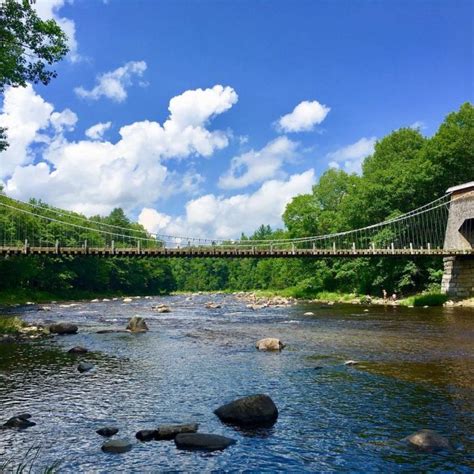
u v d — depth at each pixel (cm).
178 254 4406
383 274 5225
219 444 790
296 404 1030
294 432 860
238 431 868
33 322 2927
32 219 7125
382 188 5588
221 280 16325
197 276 16888
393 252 4422
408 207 5666
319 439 825
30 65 2066
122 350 1752
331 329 2414
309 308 4178
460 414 948
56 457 754
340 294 5953
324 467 713
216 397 1090
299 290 7019
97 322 2925
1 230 6325
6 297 5859
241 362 1503
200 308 4503
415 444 788
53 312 3931
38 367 1434
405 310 3625
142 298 7994
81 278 8381
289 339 2041
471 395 1087
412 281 4875
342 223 6412
